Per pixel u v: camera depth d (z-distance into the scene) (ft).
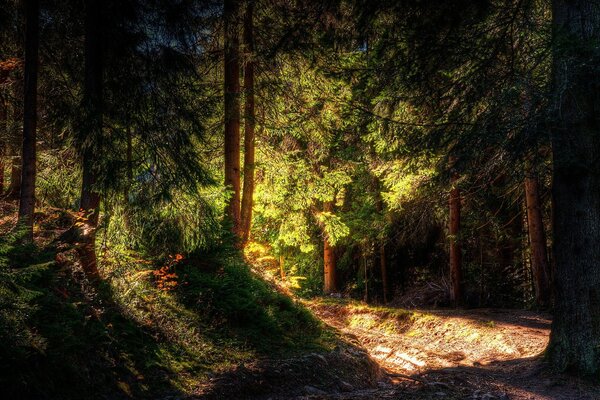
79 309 22.17
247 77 47.88
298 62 45.78
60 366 18.11
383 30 33.35
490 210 63.62
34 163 25.99
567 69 24.90
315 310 70.74
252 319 31.40
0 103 36.06
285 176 53.47
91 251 25.75
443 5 29.07
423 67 30.99
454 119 31.30
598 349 28.37
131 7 27.50
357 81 37.24
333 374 27.96
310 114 49.49
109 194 27.02
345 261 91.97
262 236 77.36
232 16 41.04
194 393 21.07
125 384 19.99
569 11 28.99
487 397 24.35
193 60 34.04
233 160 44.96
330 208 84.89
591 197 29.14
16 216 27.07
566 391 26.81
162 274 29.37
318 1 35.35
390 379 32.35
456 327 50.47
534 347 38.60
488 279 70.23
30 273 17.25
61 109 29.45
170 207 28.60
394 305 79.00
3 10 27.55
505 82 29.50
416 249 86.12
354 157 68.74
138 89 28.27
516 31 32.78
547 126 25.86
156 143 27.66
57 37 30.30
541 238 58.39
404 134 34.55
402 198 56.34
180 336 25.66
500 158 31.30
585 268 29.12
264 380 24.17
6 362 16.12
